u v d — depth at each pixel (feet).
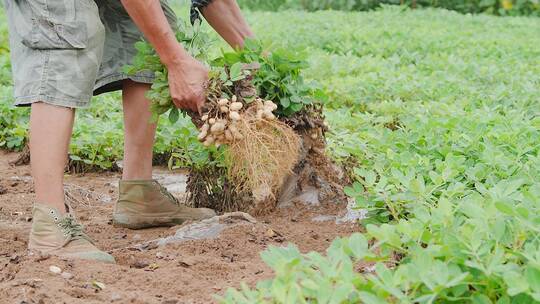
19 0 15.72
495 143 17.89
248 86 16.57
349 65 40.16
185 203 20.22
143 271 14.57
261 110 16.42
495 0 78.33
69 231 15.67
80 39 15.53
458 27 63.31
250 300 9.71
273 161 16.69
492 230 10.46
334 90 32.71
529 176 15.15
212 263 15.01
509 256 10.20
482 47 50.29
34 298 12.92
